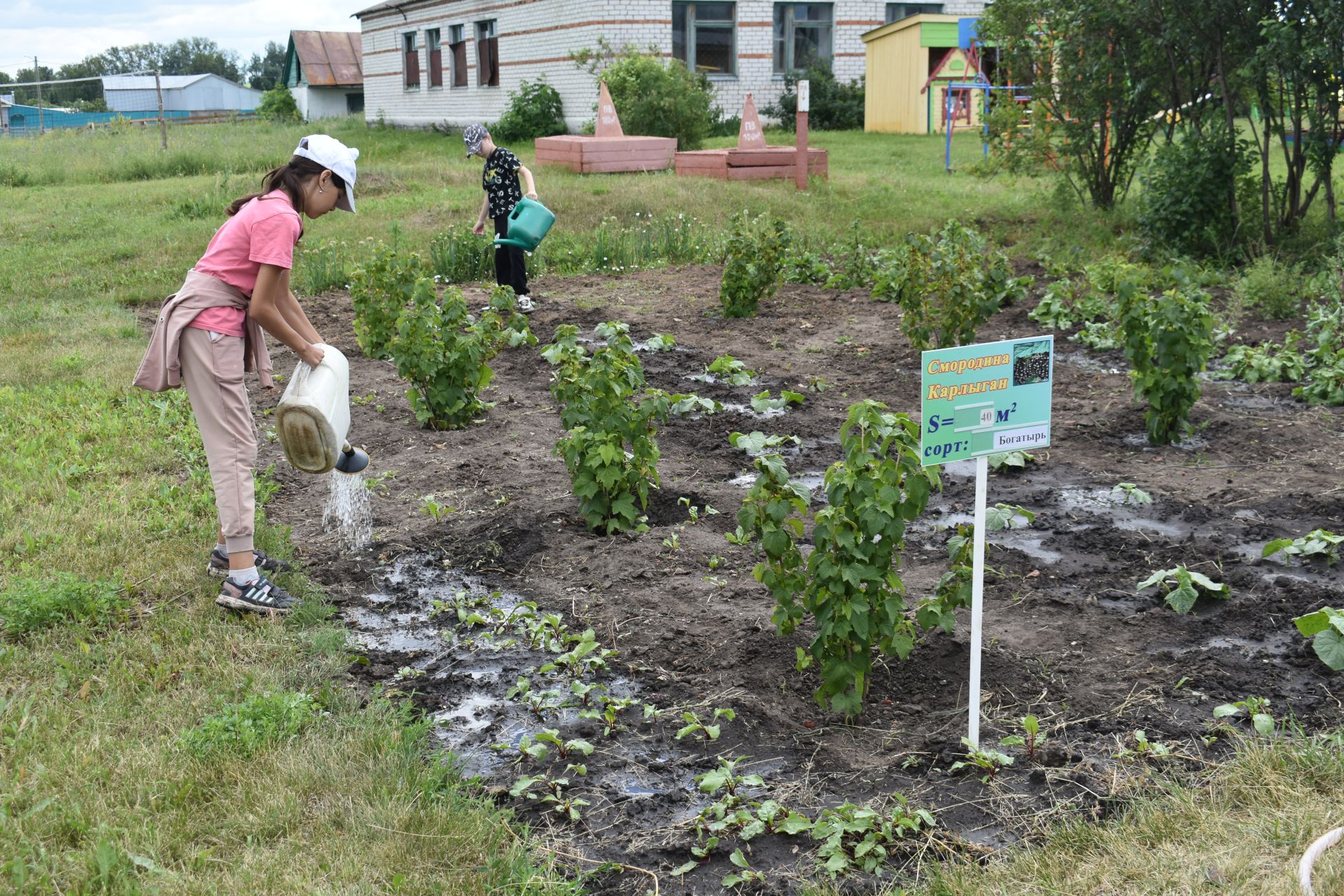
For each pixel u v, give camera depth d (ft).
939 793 11.70
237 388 15.44
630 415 18.63
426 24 107.96
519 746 12.55
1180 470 21.40
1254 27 39.09
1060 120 48.32
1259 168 57.11
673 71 76.48
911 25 89.92
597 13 85.87
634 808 11.71
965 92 91.45
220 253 15.29
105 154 75.77
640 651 14.93
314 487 21.01
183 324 15.05
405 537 18.56
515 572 17.54
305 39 155.12
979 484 12.02
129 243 45.39
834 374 28.50
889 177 62.39
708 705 13.60
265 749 12.07
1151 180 42.32
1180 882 9.78
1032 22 48.65
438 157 78.43
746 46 94.84
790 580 13.29
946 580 13.47
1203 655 14.26
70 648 14.38
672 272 42.52
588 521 18.76
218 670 13.92
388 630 15.74
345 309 36.78
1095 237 44.88
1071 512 19.53
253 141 84.99
